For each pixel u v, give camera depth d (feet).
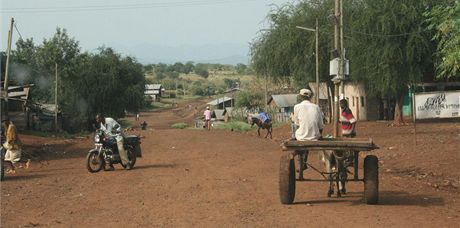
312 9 201.36
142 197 54.39
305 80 207.21
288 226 39.24
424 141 108.27
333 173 48.34
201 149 111.96
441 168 73.56
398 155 88.89
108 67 309.63
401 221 40.04
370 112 226.79
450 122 165.07
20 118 203.51
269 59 210.59
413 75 160.56
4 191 61.21
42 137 176.04
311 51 195.00
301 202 48.78
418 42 155.22
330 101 213.87
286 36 203.62
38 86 296.92
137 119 449.89
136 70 330.75
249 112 369.09
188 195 54.60
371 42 162.30
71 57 319.06
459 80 180.65
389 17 157.48
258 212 44.78
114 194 56.90
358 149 44.75
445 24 63.67
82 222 42.83
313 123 48.34
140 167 81.87
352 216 42.06
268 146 117.39
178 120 478.59
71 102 299.58
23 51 321.32
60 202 53.06
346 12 176.55
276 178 65.57
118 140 78.07
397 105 169.58
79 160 101.19
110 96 308.81
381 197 51.13
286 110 324.39
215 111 449.89
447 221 39.99
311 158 88.02
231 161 86.43
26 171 83.20
